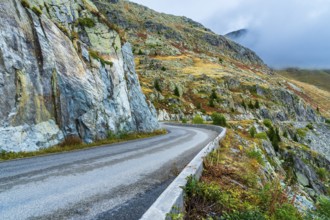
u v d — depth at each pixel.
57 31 18.08
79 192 5.88
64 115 15.59
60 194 5.64
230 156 12.82
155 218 3.44
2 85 12.12
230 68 166.25
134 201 5.48
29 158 10.78
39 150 12.70
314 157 59.75
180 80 101.81
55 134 14.41
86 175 7.59
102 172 8.12
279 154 53.03
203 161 8.30
